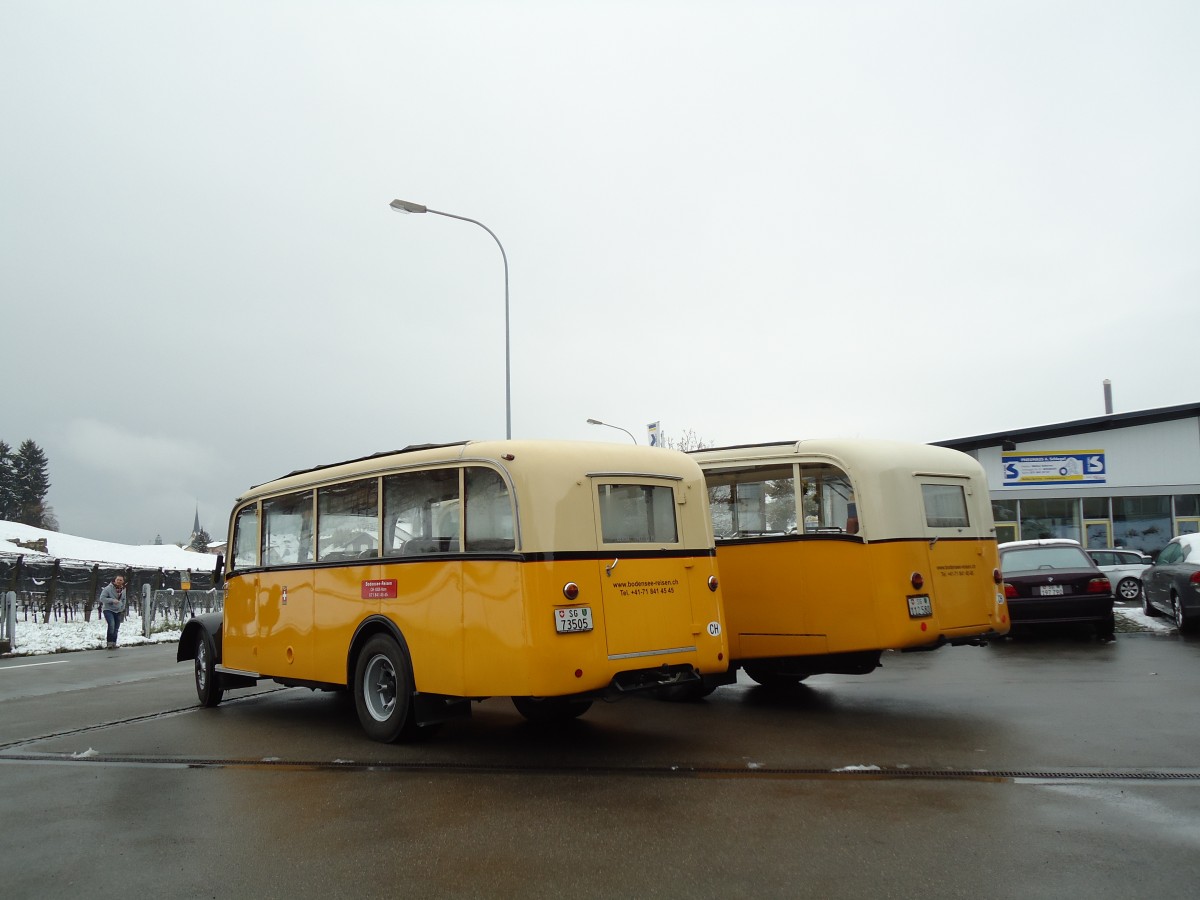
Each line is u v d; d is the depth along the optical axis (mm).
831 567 9156
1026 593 14688
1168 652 12977
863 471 9055
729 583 9797
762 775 6492
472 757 7352
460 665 7086
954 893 4199
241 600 10164
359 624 8180
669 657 7379
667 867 4633
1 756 7910
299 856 4945
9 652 20219
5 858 5027
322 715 9805
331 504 8812
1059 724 7953
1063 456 34625
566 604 6816
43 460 105062
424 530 7637
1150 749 6887
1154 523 33812
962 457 9961
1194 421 33719
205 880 4625
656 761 7055
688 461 8094
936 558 9195
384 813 5727
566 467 7109
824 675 12125
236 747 8039
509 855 4875
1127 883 4270
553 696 6664
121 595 22875
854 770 6539
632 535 7402
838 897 4195
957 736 7625
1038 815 5320
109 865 4879
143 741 8438
